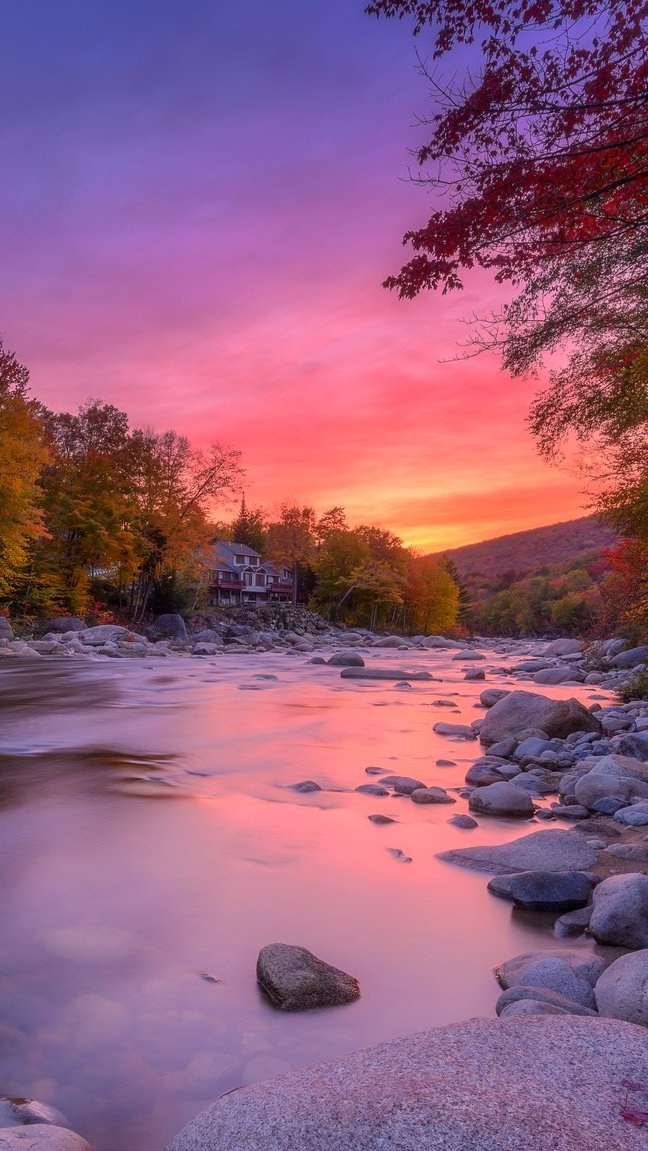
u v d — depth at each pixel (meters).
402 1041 2.54
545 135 4.66
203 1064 3.39
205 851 6.48
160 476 50.72
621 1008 3.50
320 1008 3.91
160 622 49.31
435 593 95.12
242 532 117.06
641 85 4.35
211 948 4.61
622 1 4.06
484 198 4.84
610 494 16.41
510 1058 2.34
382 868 6.16
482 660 40.41
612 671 27.75
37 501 45.22
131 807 7.90
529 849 6.32
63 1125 2.85
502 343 7.38
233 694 19.62
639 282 7.37
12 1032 3.63
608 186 4.77
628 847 6.47
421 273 5.32
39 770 9.64
